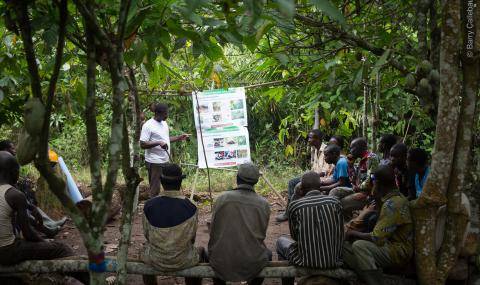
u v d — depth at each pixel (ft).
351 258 11.62
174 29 8.80
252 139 37.81
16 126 26.40
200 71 14.88
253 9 4.74
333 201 11.82
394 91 17.35
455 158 10.17
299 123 30.12
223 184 29.71
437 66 11.48
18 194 11.81
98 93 17.03
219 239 11.93
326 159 18.26
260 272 11.94
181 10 7.80
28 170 26.86
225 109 21.50
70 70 14.21
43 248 12.16
